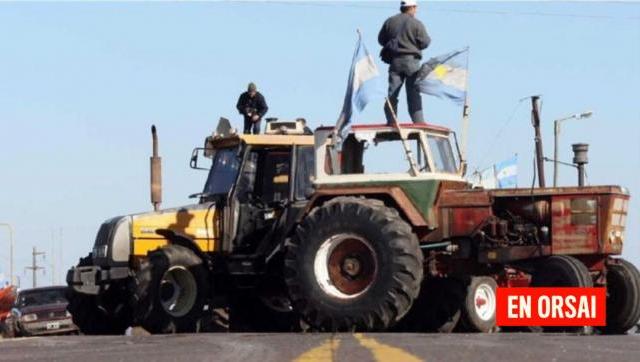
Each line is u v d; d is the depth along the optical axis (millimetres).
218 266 19234
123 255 19531
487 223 16812
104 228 19750
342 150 17562
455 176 17578
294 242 16656
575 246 16438
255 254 18938
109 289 20172
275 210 19344
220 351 11453
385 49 18391
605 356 10203
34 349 12938
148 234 19531
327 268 16516
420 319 18531
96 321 20453
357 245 16375
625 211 16812
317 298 16406
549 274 16234
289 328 20531
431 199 16984
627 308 16578
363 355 10297
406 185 17062
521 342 12141
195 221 19281
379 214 16297
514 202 16859
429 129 17562
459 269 17250
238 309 20625
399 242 16125
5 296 46125
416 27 18312
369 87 17484
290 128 19828
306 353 10625
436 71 18203
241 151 19438
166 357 10797
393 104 18344
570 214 16500
